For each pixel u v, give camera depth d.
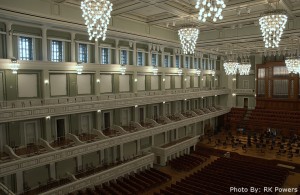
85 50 20.47
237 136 33.75
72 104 17.98
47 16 16.17
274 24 11.78
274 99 37.06
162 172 22.03
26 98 17.09
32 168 15.68
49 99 17.95
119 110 23.59
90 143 18.16
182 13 18.94
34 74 17.42
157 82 28.03
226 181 19.25
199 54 33.50
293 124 32.66
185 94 29.48
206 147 30.12
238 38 24.03
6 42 15.61
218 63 40.09
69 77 19.53
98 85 21.31
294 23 20.20
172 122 26.55
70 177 17.94
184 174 23.19
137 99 23.25
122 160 22.59
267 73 37.44
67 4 17.41
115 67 22.41
